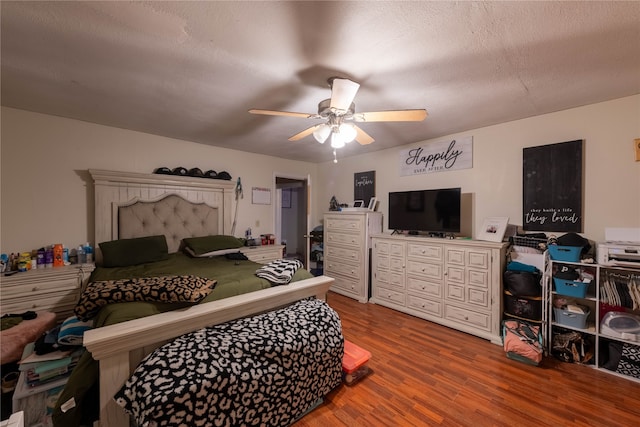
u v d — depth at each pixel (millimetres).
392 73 1800
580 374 2061
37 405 1528
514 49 1529
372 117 1936
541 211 2590
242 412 1354
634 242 2051
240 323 1629
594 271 2240
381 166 4059
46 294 2357
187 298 1521
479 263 2699
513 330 2385
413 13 1241
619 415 1647
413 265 3252
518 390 1885
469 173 3111
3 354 1839
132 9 1222
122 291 1514
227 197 3773
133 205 3018
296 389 1575
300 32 1384
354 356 2045
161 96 2191
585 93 2127
